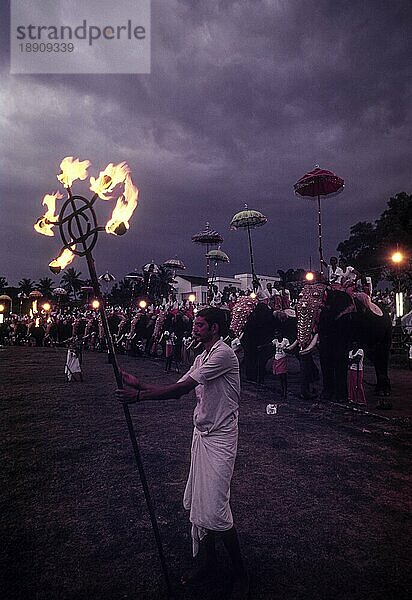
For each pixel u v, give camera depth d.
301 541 3.75
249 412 8.48
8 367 16.45
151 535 3.86
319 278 10.08
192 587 3.13
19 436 6.88
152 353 20.70
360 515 4.22
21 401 9.67
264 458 5.80
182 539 3.79
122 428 7.37
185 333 17.69
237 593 3.06
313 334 9.35
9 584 3.16
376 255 33.12
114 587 3.13
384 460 5.70
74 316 29.66
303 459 5.75
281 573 3.30
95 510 4.34
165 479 5.12
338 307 9.14
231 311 13.02
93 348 25.94
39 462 5.69
